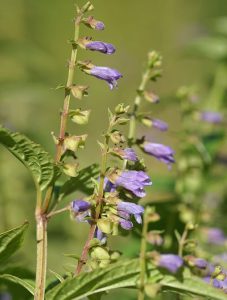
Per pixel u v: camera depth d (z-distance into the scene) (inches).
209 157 297.1
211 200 319.3
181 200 272.8
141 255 173.0
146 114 202.7
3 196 326.6
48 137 380.2
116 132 166.9
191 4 644.7
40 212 169.8
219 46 353.7
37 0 507.2
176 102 303.3
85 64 173.3
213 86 379.9
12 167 333.7
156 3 633.6
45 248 168.6
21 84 380.2
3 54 389.4
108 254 168.1
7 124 363.3
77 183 182.2
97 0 613.9
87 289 164.6
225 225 279.6
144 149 198.5
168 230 247.4
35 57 396.2
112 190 173.8
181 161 297.0
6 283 202.7
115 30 621.9
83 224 338.0
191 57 361.4
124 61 530.6
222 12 649.0
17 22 447.8
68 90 169.5
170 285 168.7
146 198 298.8
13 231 168.6
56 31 535.8
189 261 190.1
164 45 625.9
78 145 168.1
